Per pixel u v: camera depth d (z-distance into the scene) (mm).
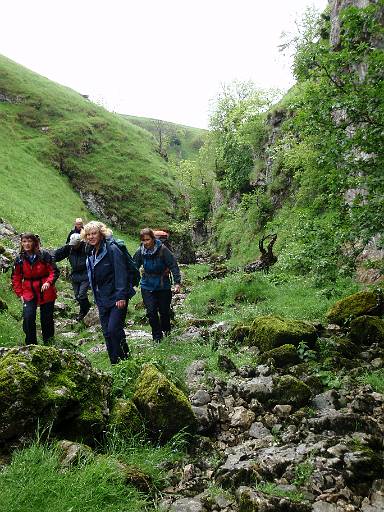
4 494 3854
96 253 7578
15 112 75625
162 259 10008
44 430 4586
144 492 4371
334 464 4820
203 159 67875
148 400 5469
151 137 97375
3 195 40219
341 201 8484
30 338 9062
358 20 7914
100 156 74625
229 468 4793
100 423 5121
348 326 9859
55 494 3977
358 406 6203
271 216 36000
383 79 7660
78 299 13281
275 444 5461
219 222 53406
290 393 6426
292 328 8500
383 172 7477
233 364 7762
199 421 5750
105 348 9906
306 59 8461
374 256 13812
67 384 5113
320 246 8711
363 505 4379
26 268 9055
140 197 70125
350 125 8781
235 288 16391
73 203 57844
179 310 15547
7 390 4641
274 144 39781
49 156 67812
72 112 82062
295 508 4145
